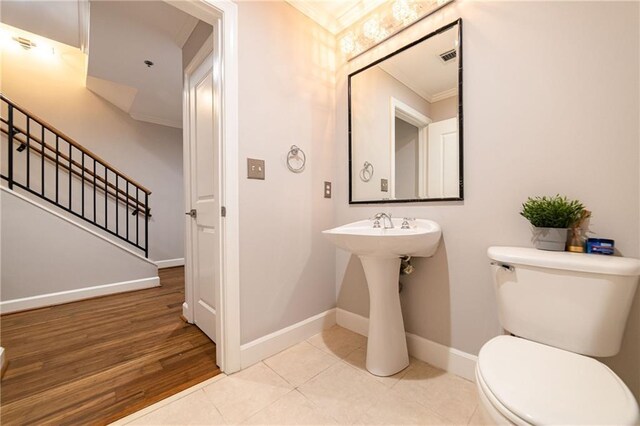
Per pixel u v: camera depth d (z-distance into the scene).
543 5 1.11
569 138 1.06
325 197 1.94
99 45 2.34
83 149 3.07
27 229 2.42
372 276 1.41
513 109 1.19
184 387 1.30
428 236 1.21
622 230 0.95
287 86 1.69
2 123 2.89
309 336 1.81
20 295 2.38
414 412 1.13
